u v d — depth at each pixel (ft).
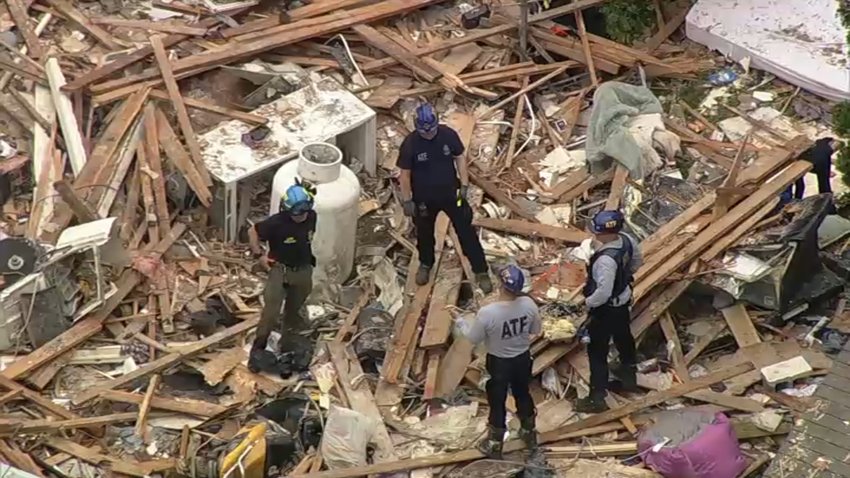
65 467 121.70
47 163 155.02
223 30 177.68
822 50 184.14
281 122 158.40
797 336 140.36
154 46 170.50
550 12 187.42
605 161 164.04
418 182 135.95
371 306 144.25
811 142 163.94
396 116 172.65
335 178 143.33
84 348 135.33
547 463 124.57
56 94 163.02
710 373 136.05
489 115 173.99
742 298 142.00
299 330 139.23
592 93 179.73
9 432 123.13
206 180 148.66
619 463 124.88
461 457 124.36
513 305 115.65
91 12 181.68
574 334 135.64
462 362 135.85
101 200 149.38
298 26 179.42
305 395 131.44
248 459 119.24
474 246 141.79
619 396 133.90
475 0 191.93
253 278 147.02
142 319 138.72
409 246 152.46
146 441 125.59
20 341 134.31
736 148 168.86
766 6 192.44
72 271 137.59
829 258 147.84
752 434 127.54
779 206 149.59
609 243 122.72
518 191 162.61
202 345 135.54
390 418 130.00
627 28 189.16
